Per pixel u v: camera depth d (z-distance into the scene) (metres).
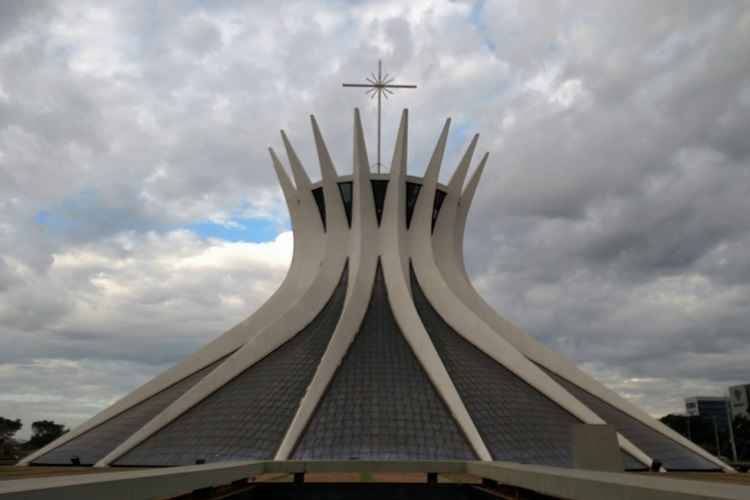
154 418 27.30
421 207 35.97
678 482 5.88
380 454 23.67
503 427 25.77
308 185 37.03
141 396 32.12
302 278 35.72
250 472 13.34
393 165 35.34
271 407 26.42
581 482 7.13
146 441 26.66
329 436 24.47
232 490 12.63
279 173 38.09
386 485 15.53
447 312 33.31
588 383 32.03
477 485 14.97
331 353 28.08
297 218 37.25
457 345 31.45
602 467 14.43
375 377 27.88
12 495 4.70
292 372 28.52
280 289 35.81
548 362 33.31
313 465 15.54
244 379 29.52
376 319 31.97
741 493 4.55
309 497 15.28
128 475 7.02
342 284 34.62
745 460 69.50
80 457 27.55
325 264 34.88
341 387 27.22
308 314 33.03
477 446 23.86
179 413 27.84
